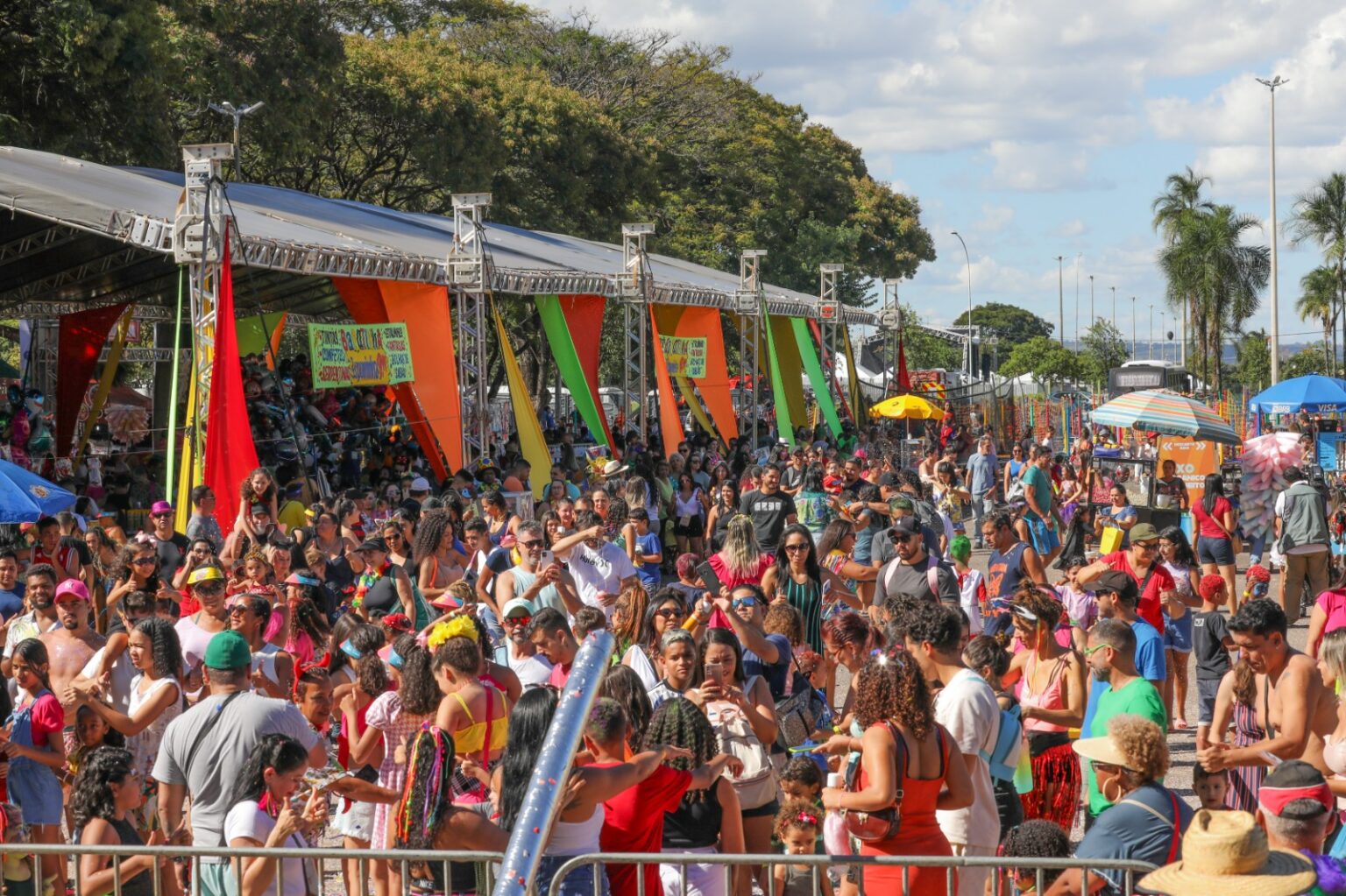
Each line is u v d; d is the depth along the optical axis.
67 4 23.19
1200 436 19.00
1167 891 3.64
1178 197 66.94
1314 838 4.75
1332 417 34.91
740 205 56.31
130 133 26.31
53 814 6.62
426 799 4.86
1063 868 4.59
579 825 4.89
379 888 6.12
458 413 17.97
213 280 13.70
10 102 25.27
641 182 42.56
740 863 4.35
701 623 7.38
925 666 5.95
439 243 22.16
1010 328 142.75
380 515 15.50
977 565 19.94
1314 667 6.16
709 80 55.50
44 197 13.78
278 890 4.66
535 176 39.88
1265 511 16.94
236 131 29.05
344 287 17.23
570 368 22.12
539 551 9.38
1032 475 16.91
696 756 5.47
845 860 4.32
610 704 5.15
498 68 41.53
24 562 11.29
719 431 27.81
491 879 4.73
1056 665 7.17
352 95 35.97
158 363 27.95
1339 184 65.56
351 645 7.32
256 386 19.06
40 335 25.88
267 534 11.55
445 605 8.94
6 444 18.17
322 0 42.56
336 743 7.40
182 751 5.76
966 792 5.15
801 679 7.61
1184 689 10.14
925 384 51.62
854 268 61.31
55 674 7.53
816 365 33.47
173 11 27.31
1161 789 5.01
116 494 18.02
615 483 16.92
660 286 24.41
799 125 66.38
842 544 10.98
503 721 5.98
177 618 8.69
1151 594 9.40
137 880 5.54
